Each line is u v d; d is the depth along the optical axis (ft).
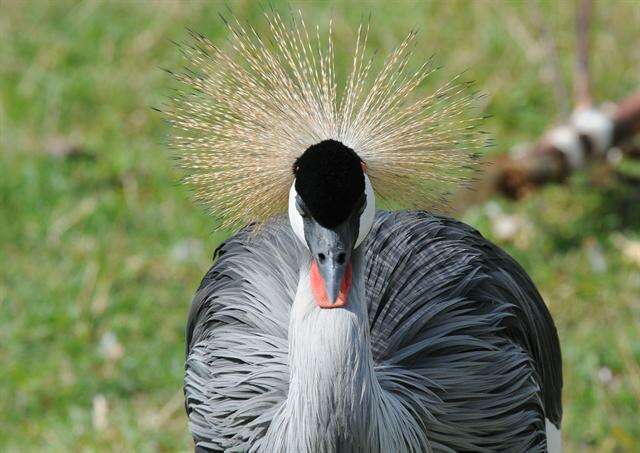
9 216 29.50
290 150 15.92
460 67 33.04
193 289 27.12
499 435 17.10
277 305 17.61
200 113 16.71
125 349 25.48
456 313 17.47
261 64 16.74
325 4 35.12
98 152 31.60
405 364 16.93
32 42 35.94
